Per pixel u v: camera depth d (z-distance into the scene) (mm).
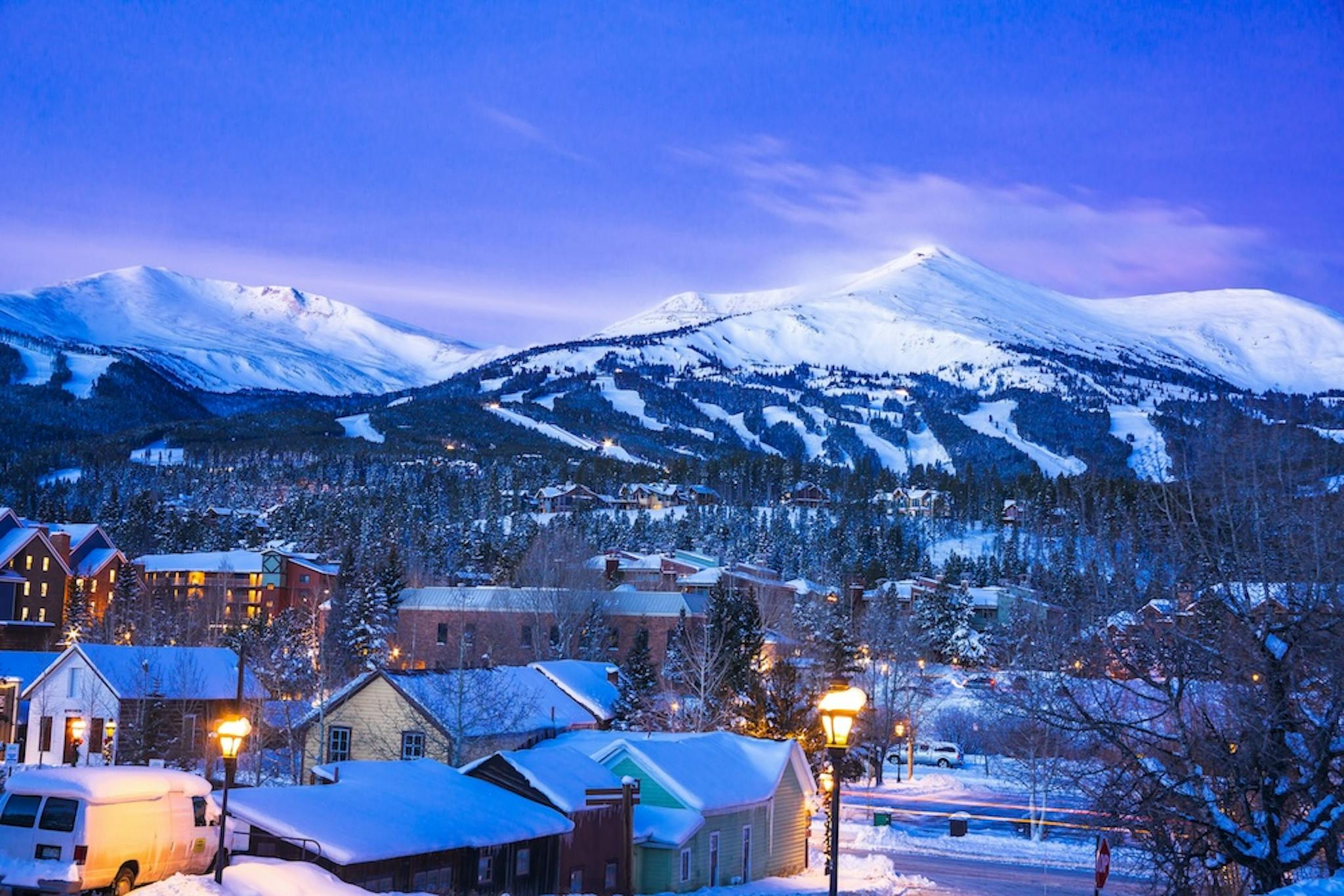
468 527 186000
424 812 34500
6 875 25969
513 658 95562
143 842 27734
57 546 128875
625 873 39812
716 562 140500
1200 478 22094
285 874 27219
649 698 68750
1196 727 22625
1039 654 30578
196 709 66562
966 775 84250
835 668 79062
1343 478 21125
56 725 66938
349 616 98125
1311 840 20562
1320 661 20672
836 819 20078
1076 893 46844
